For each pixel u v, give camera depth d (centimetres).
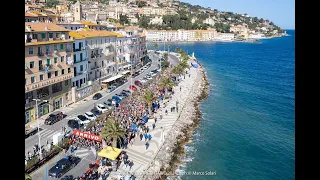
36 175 3816
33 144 4666
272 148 5822
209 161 5169
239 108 8812
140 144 5294
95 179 3919
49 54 6153
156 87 9675
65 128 5469
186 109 8125
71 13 16038
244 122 7469
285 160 5344
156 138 5681
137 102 7544
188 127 6869
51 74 6256
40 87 5875
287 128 7062
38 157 4122
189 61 18062
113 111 6550
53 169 3859
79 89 7538
